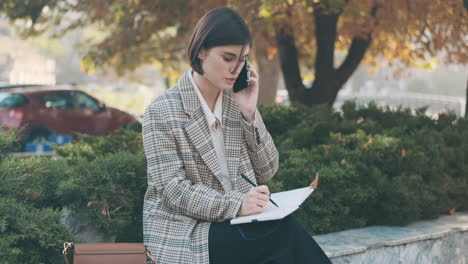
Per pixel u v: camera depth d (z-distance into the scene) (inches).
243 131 121.3
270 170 125.6
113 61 514.6
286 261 106.7
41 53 1836.9
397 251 170.9
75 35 1902.1
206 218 110.6
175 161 113.9
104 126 547.8
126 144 193.6
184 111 116.0
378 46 411.2
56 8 400.8
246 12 343.3
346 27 347.9
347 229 183.2
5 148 141.3
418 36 354.9
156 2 360.5
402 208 184.9
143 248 105.3
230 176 119.0
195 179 116.0
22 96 512.4
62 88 536.1
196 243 109.2
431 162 207.3
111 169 144.3
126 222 140.6
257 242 107.3
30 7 393.1
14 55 1824.6
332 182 181.2
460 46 359.6
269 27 342.3
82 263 102.7
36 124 511.5
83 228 142.1
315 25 343.0
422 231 180.5
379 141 203.9
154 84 762.2
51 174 148.3
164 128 114.3
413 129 249.3
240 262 108.4
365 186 185.6
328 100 348.2
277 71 524.7
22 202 134.8
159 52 516.7
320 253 109.4
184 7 358.3
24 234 122.3
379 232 178.2
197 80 118.3
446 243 183.8
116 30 419.2
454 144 235.9
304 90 349.7
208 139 116.7
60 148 189.2
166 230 112.6
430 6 332.2
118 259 103.8
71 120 530.6
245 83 119.5
